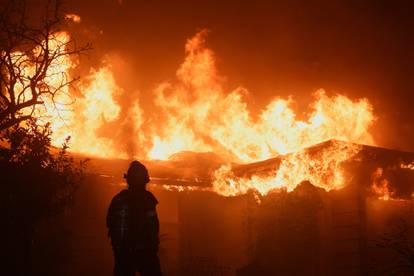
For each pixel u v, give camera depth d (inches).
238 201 758.5
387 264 544.7
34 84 438.6
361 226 582.2
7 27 451.2
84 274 616.1
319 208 625.6
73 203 411.5
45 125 415.8
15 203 380.8
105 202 667.4
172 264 703.7
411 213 639.1
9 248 373.7
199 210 747.4
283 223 657.0
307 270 623.2
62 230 522.3
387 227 617.0
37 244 461.1
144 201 272.7
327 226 616.1
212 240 746.2
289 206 654.5
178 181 724.7
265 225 679.7
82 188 642.2
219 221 761.0
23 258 378.6
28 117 414.6
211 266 666.2
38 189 389.1
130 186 275.1
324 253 611.8
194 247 726.5
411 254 433.7
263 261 670.5
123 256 263.6
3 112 415.8
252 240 695.1
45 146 407.2
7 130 408.8
